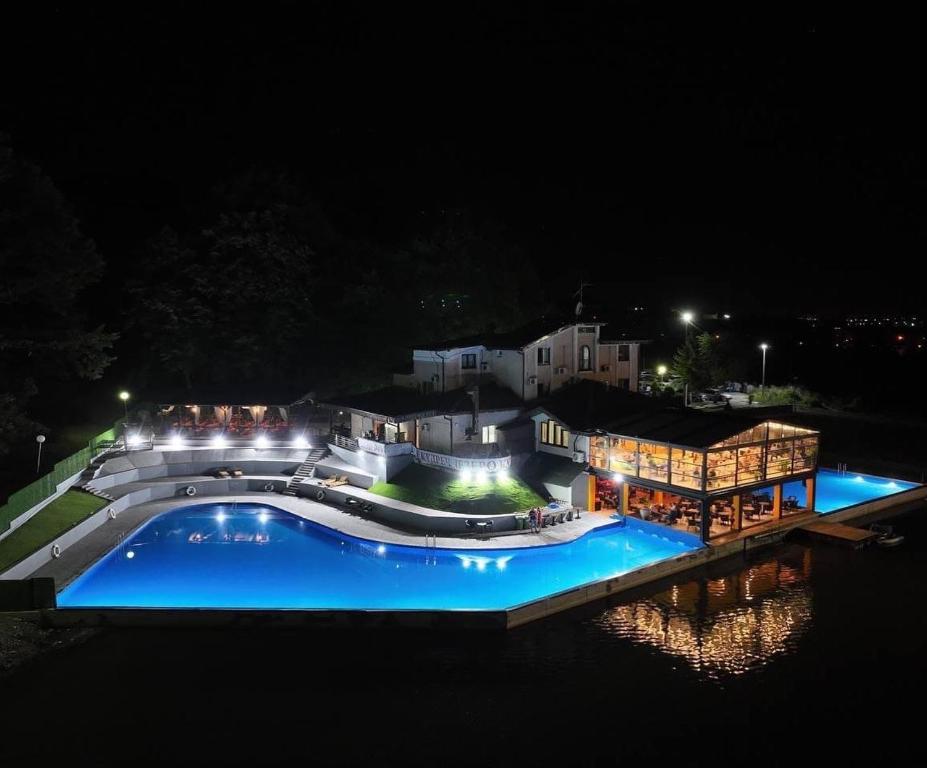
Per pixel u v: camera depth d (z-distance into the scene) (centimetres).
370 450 4581
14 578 3069
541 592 3138
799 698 2316
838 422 6556
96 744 2055
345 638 2723
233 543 3866
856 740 2097
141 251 6053
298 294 6053
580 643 2688
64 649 2620
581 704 2281
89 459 4656
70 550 3559
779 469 3956
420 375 5216
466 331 6612
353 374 6084
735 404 7025
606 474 4059
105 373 6262
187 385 5984
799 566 3494
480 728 2150
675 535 3734
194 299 5706
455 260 6981
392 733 2123
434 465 4384
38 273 4091
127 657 2570
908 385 8144
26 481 4209
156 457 4962
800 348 10206
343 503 4391
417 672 2473
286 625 2798
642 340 5419
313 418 5784
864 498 4656
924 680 2422
